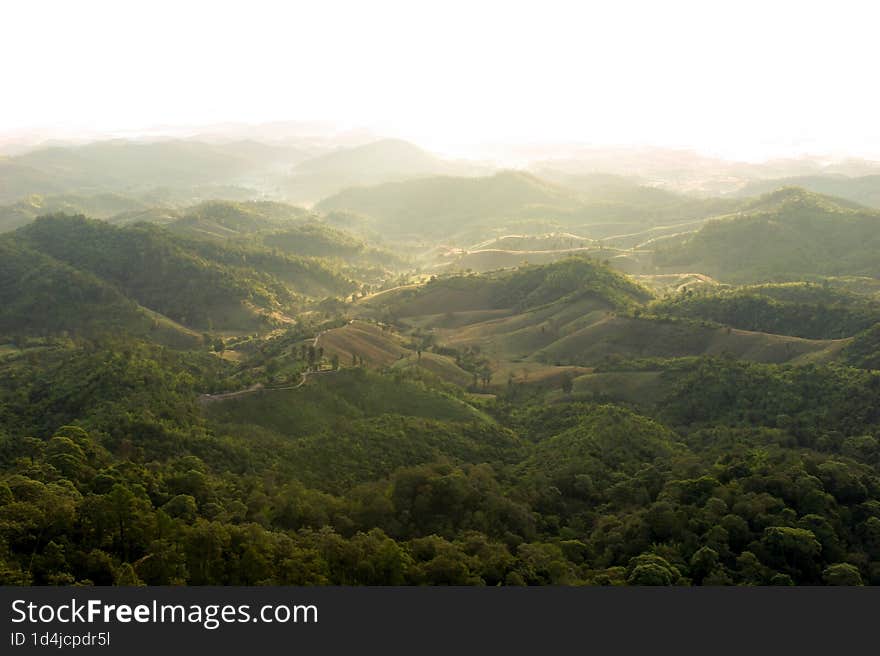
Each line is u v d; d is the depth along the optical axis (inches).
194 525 2974.9
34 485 3061.0
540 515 4119.1
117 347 7145.7
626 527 3681.1
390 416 5802.2
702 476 4138.8
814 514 3472.0
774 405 6402.6
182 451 4500.5
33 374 7022.6
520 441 5964.6
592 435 5492.1
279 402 5762.8
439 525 3752.5
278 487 4141.2
